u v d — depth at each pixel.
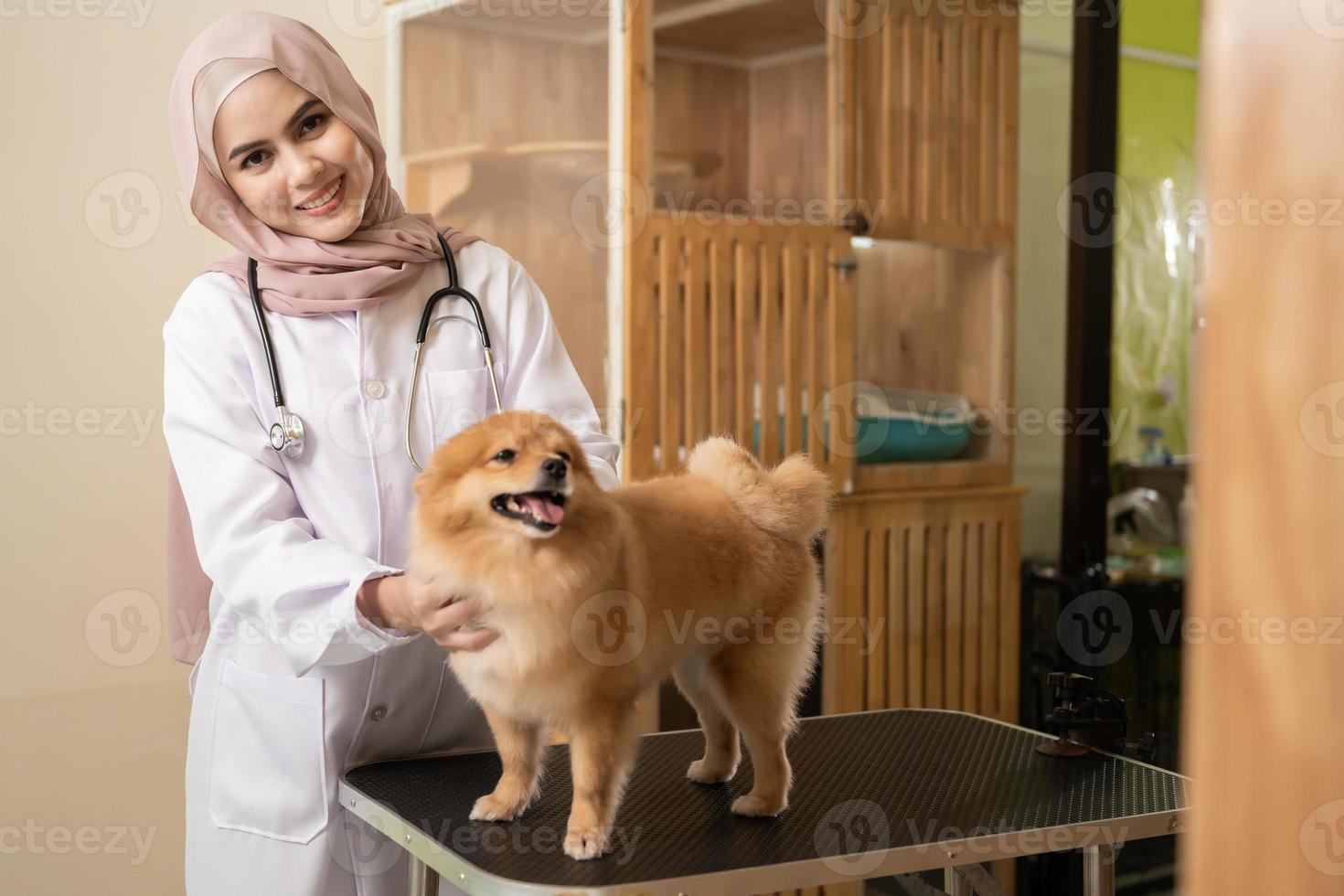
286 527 1.48
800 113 3.70
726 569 1.47
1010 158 3.61
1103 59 3.79
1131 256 4.43
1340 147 0.34
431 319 1.70
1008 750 1.79
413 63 3.04
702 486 1.56
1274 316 0.35
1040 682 3.78
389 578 1.36
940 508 3.51
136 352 2.77
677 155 3.54
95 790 2.74
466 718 1.74
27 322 2.64
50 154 2.64
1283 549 0.35
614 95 2.81
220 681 1.62
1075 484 3.86
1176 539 4.38
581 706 1.31
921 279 3.73
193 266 2.83
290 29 1.61
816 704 3.27
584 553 1.28
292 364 1.60
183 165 1.62
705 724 1.61
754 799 1.46
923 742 1.83
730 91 3.80
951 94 3.47
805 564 1.57
